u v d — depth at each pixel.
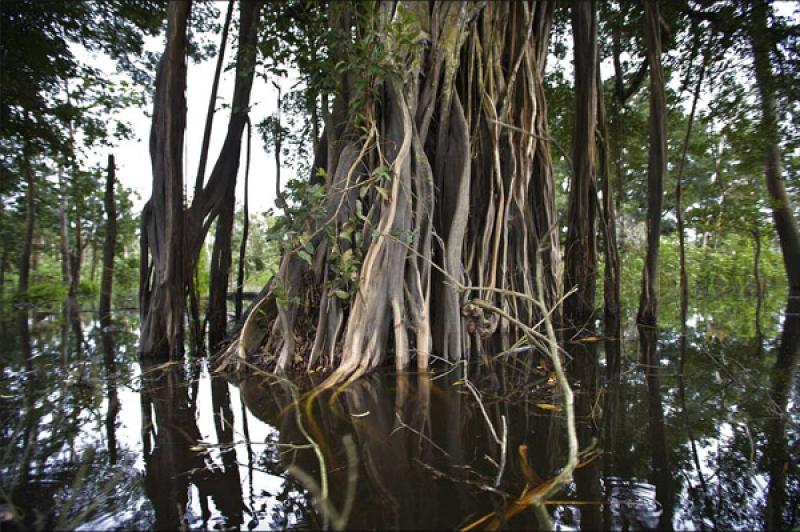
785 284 11.84
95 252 20.70
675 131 8.27
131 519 1.26
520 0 4.50
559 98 7.41
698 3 5.18
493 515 1.21
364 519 1.20
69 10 6.54
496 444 1.69
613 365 3.11
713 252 11.20
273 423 1.98
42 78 7.23
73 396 2.56
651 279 4.87
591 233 5.05
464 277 3.62
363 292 2.84
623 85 7.13
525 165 4.34
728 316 6.33
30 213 12.49
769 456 1.60
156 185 3.72
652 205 4.76
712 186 8.94
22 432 1.97
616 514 1.25
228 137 4.70
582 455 1.60
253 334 3.26
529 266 4.36
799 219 9.45
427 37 3.56
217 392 2.55
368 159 3.31
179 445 1.78
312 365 2.88
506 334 3.92
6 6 6.11
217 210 4.56
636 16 5.75
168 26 3.63
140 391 2.63
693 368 3.01
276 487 1.41
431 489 1.35
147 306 3.98
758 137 5.75
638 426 1.90
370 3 3.17
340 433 1.82
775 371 2.91
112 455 1.70
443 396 2.33
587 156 4.95
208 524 1.23
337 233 3.05
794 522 1.21
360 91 3.21
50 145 7.59
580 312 5.00
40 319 7.91
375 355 2.87
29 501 1.38
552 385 2.54
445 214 3.45
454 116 3.59
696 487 1.39
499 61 4.23
